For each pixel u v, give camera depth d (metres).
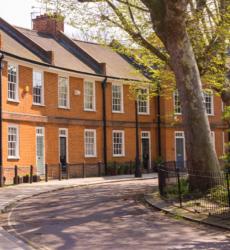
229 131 20.05
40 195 21.94
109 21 22.28
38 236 12.39
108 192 22.55
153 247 10.82
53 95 32.56
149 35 23.30
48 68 31.92
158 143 39.72
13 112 28.89
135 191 22.70
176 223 13.91
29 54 31.31
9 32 33.53
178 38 17.67
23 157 29.62
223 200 15.75
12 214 16.22
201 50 21.41
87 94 35.47
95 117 35.81
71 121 33.78
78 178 32.44
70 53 37.16
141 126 39.00
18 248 10.73
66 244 11.39
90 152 35.31
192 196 17.53
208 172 17.77
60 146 32.88
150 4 17.86
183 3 17.11
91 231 13.01
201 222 13.70
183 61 17.86
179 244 11.05
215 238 11.62
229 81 25.09
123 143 37.66
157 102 40.09
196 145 18.12
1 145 27.41
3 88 28.03
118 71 38.66
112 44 24.28
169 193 18.80
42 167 31.25
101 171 35.44
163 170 19.34
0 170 26.11
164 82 26.41
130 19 22.61
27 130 30.12
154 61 25.09
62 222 14.48
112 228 13.38
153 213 15.86
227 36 21.25
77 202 18.97
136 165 33.72
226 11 20.91
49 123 32.03
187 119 18.25
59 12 21.34
